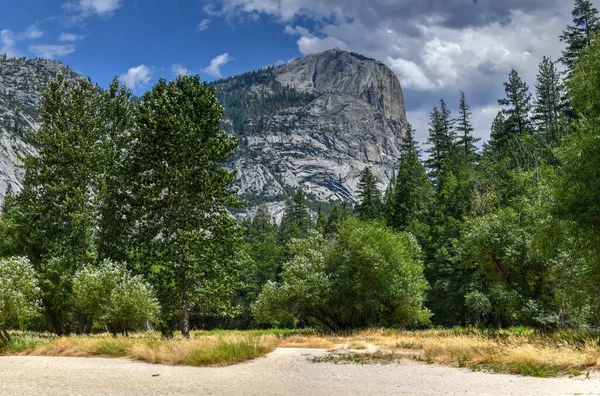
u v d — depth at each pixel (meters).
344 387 8.60
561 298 22.14
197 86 26.47
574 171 15.82
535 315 23.00
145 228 25.91
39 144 28.88
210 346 13.45
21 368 11.46
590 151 15.33
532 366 10.45
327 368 11.59
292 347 18.80
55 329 28.08
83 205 27.88
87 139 28.70
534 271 23.91
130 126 30.28
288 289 29.33
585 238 16.33
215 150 25.41
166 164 24.42
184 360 12.63
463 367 11.52
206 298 24.56
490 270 26.12
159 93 25.86
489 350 13.12
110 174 27.66
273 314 30.59
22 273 18.28
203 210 25.55
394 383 9.11
